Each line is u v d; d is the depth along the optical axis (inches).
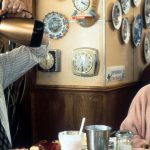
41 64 123.0
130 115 75.5
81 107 119.6
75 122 121.0
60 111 122.9
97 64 117.3
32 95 125.9
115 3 122.1
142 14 154.6
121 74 132.1
